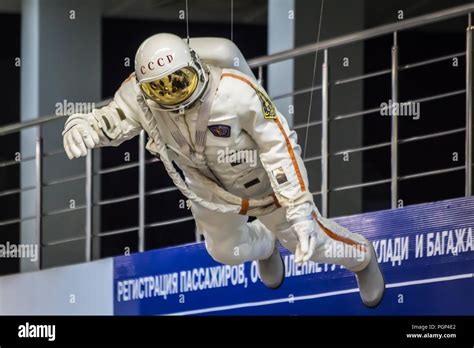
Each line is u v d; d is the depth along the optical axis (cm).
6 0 1465
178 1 1421
